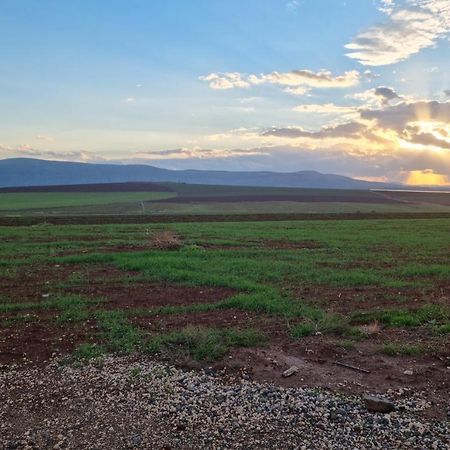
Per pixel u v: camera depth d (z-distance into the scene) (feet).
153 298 43.88
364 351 30.04
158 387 24.81
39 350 30.42
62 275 54.54
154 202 279.08
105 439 19.88
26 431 20.48
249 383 25.35
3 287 48.24
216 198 328.49
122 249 75.51
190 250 71.92
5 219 138.72
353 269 58.54
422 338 32.42
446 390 24.52
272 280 51.55
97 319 37.14
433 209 258.78
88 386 25.03
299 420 21.40
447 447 19.26
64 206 231.91
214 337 31.50
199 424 21.11
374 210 242.99
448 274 55.77
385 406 22.21
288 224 124.88
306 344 31.19
